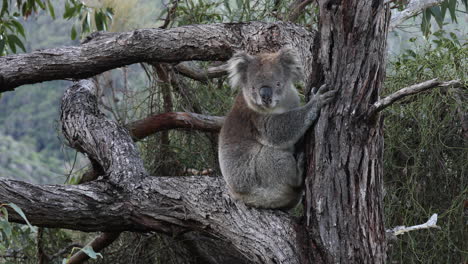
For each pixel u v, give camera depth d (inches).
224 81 548.1
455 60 421.1
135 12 531.5
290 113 321.1
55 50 437.4
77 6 576.7
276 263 295.3
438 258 392.5
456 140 410.9
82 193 340.5
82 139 414.0
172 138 530.3
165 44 436.1
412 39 476.7
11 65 430.9
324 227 285.7
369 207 283.3
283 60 356.8
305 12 551.2
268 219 317.7
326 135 288.0
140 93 546.0
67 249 514.6
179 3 565.0
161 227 341.4
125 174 358.0
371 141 283.9
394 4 544.7
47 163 977.5
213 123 480.7
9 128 1036.5
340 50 284.7
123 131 412.8
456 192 404.2
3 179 331.9
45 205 328.5
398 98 264.7
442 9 464.4
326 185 286.2
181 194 340.8
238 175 344.5
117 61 439.8
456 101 396.5
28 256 507.2
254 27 450.6
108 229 344.5
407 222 405.1
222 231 325.7
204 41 440.5
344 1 278.2
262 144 345.4
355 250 280.5
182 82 526.9
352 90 282.0
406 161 417.4
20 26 582.6
